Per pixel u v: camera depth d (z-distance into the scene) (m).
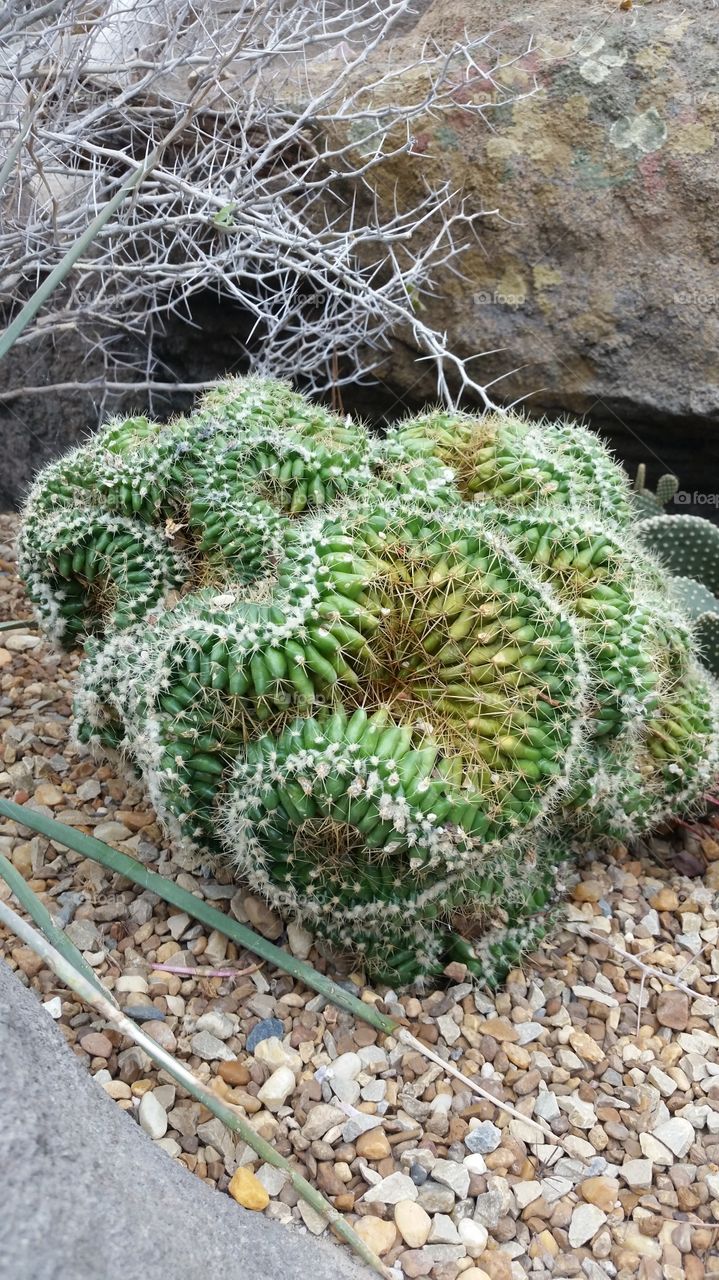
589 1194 1.46
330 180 2.83
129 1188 1.09
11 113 2.66
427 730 1.47
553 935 1.90
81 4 2.60
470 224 3.02
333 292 2.86
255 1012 1.64
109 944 1.73
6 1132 1.00
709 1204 1.48
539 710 1.49
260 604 1.53
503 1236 1.39
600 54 2.89
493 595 1.51
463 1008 1.70
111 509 1.90
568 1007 1.77
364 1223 1.37
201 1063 1.54
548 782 1.50
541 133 2.92
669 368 2.94
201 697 1.48
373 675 1.52
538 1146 1.52
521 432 2.01
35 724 2.26
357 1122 1.48
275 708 1.47
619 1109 1.60
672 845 2.22
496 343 3.07
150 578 1.89
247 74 2.79
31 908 1.49
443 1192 1.42
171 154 3.20
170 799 1.58
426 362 3.20
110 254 2.79
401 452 1.93
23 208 2.99
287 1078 1.52
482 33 3.02
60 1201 0.98
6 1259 0.90
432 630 1.52
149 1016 1.58
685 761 2.00
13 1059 1.12
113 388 3.25
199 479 1.82
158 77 2.61
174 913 1.79
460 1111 1.54
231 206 2.20
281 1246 1.25
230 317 3.42
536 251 2.99
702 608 2.41
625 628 1.76
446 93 2.77
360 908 1.52
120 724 1.86
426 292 3.08
